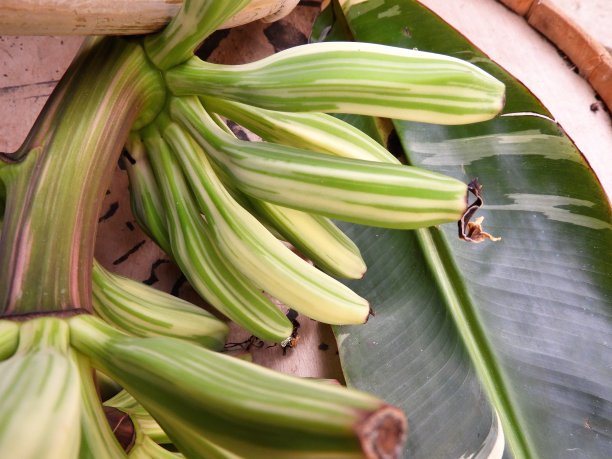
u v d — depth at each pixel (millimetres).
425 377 331
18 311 200
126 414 258
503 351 328
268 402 128
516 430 310
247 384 139
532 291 340
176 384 151
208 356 156
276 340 292
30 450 138
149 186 291
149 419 281
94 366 194
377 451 109
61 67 415
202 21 228
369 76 213
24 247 210
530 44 503
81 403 177
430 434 316
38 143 227
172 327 296
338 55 218
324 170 221
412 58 216
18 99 405
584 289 337
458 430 312
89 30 225
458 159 368
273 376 140
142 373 165
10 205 220
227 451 162
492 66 362
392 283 358
